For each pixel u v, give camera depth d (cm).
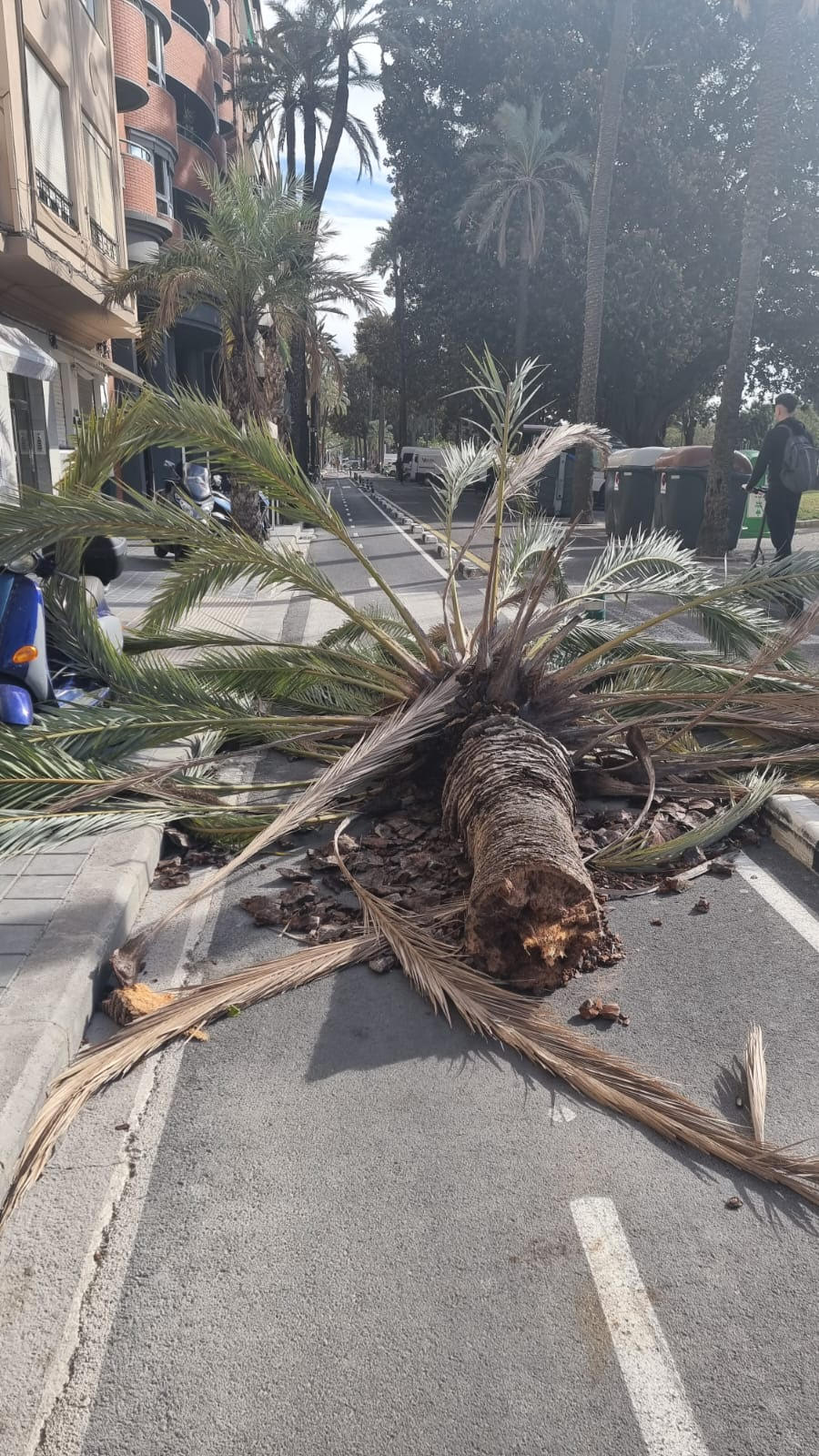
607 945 452
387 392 10150
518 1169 313
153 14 2758
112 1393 239
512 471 710
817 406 4553
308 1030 392
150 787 543
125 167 2667
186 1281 271
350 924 475
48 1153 317
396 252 5216
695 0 3762
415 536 2739
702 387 4962
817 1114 336
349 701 714
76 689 669
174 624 707
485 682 596
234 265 1962
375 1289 267
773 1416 230
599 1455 222
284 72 3962
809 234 3781
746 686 686
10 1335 255
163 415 612
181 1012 390
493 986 404
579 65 4019
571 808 509
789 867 536
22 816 485
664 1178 309
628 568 771
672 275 3834
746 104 3800
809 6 1889
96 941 416
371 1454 223
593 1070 353
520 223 4128
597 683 747
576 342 4150
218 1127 334
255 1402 236
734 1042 379
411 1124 335
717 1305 261
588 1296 264
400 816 602
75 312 1995
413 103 4419
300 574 633
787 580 684
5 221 1468
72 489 618
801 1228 288
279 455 616
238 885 524
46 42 1642
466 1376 242
